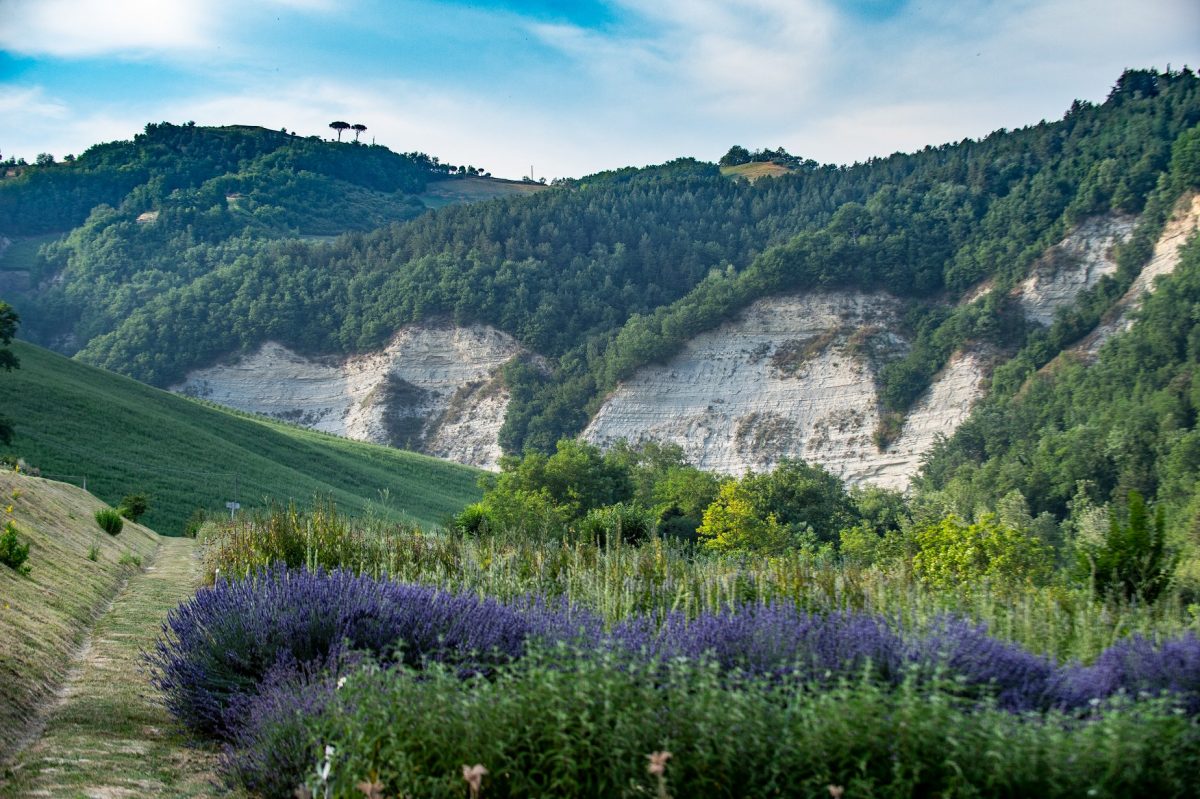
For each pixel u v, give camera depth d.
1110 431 95.06
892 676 8.09
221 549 23.48
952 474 117.06
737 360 154.00
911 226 174.62
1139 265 140.38
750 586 14.05
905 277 159.12
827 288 158.25
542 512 41.59
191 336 197.88
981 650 8.52
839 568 19.23
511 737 6.59
